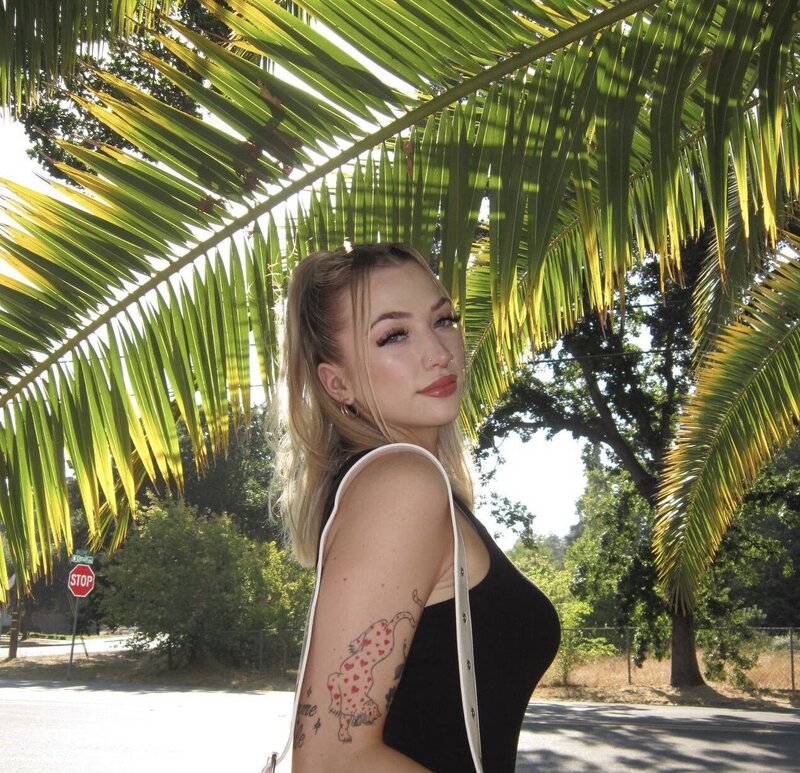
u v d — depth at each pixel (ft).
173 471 7.23
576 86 6.15
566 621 66.80
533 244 6.06
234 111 6.42
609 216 6.24
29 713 44.32
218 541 72.54
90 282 6.91
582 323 57.62
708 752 32.73
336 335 5.10
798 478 63.36
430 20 6.01
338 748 3.70
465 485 6.14
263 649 73.05
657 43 6.00
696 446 16.30
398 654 3.82
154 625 70.69
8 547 7.37
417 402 4.89
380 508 3.98
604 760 31.19
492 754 4.22
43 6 7.08
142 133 6.51
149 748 33.94
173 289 7.00
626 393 61.11
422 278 5.10
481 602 4.29
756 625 93.91
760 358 15.46
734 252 15.88
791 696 57.52
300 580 75.46
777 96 5.97
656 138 6.05
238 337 7.04
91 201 6.71
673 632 63.57
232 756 32.30
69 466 7.64
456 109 6.38
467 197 6.31
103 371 7.11
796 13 5.99
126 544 73.00
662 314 53.67
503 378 13.62
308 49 6.18
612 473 69.82
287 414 5.35
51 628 179.11
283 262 6.86
